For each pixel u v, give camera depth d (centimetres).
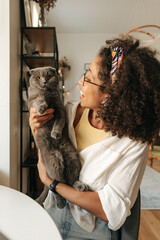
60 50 542
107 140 80
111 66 83
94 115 91
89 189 80
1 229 55
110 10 407
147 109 74
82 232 83
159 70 77
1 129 159
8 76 158
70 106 98
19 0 193
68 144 90
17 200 74
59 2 373
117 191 73
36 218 61
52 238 51
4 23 156
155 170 377
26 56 190
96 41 542
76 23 473
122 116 75
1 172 161
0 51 157
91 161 82
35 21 219
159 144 416
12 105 168
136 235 81
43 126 92
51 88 104
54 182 82
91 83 85
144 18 446
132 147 78
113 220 69
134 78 74
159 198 248
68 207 86
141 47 81
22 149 204
